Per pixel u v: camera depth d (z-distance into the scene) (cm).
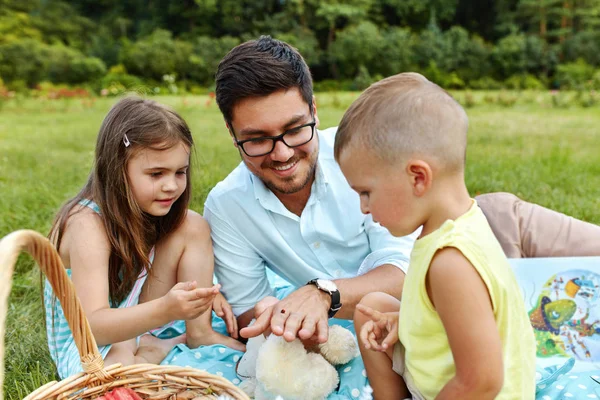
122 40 3038
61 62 2694
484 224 154
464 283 140
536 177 504
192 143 219
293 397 178
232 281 236
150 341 228
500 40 3144
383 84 155
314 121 205
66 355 212
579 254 249
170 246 226
